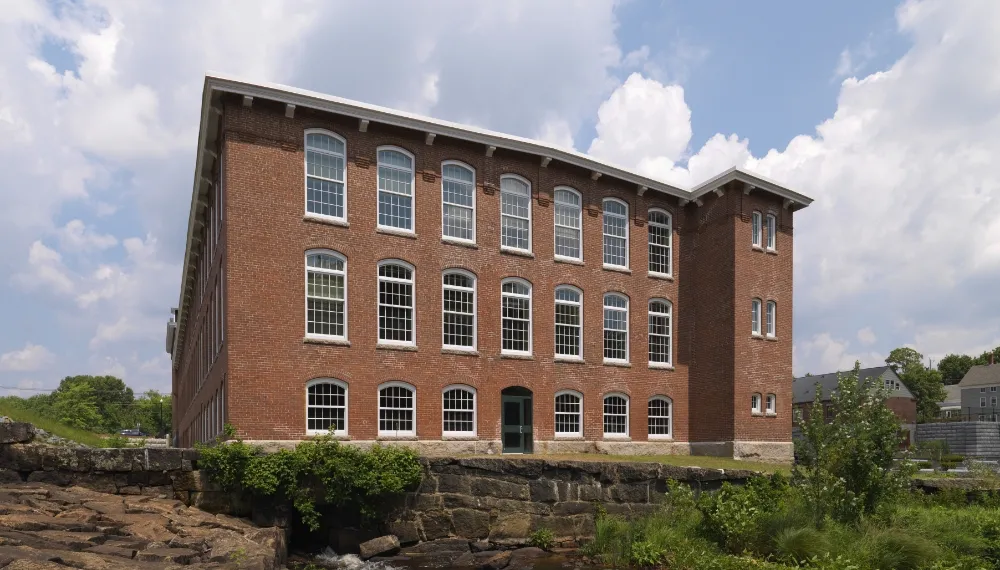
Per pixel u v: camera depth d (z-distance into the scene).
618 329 30.61
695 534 18.56
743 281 30.78
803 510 18.08
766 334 31.56
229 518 17.28
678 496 20.45
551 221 28.89
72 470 16.70
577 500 21.05
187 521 15.24
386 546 18.97
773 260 32.41
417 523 19.88
